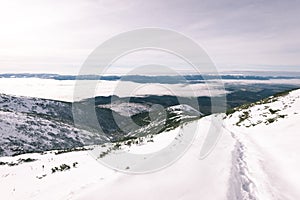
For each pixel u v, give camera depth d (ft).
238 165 36.06
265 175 33.86
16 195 37.40
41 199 32.24
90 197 24.45
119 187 25.94
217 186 25.38
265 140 57.21
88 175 40.01
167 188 24.97
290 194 28.58
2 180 47.44
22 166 60.95
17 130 338.75
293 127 63.16
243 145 53.72
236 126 89.10
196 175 28.35
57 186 37.45
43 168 55.31
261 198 26.25
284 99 106.22
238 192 26.13
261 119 85.97
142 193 24.27
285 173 35.45
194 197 23.08
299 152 43.16
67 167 51.70
